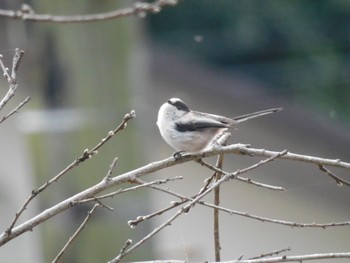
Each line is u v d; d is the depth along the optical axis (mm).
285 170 16078
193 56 23953
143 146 9828
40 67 9812
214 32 24016
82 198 7078
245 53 23953
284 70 23312
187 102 16438
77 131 9695
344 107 23344
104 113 9719
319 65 23656
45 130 9734
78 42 9781
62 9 9852
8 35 13273
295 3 24109
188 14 24094
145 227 9852
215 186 7062
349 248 16469
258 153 7512
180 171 15492
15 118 15328
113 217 9719
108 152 9695
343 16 24094
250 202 16078
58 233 9734
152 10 9266
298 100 23094
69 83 9766
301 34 23969
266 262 6840
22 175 15609
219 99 16453
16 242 15297
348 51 23906
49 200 9719
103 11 9859
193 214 15359
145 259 9844
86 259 9719
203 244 15406
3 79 15023
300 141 16656
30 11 9320
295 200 16219
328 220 16453
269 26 23984
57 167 9719
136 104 9844
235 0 23969
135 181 7230
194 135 8844
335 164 7383
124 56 9836
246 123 16312
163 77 16203
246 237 15984
